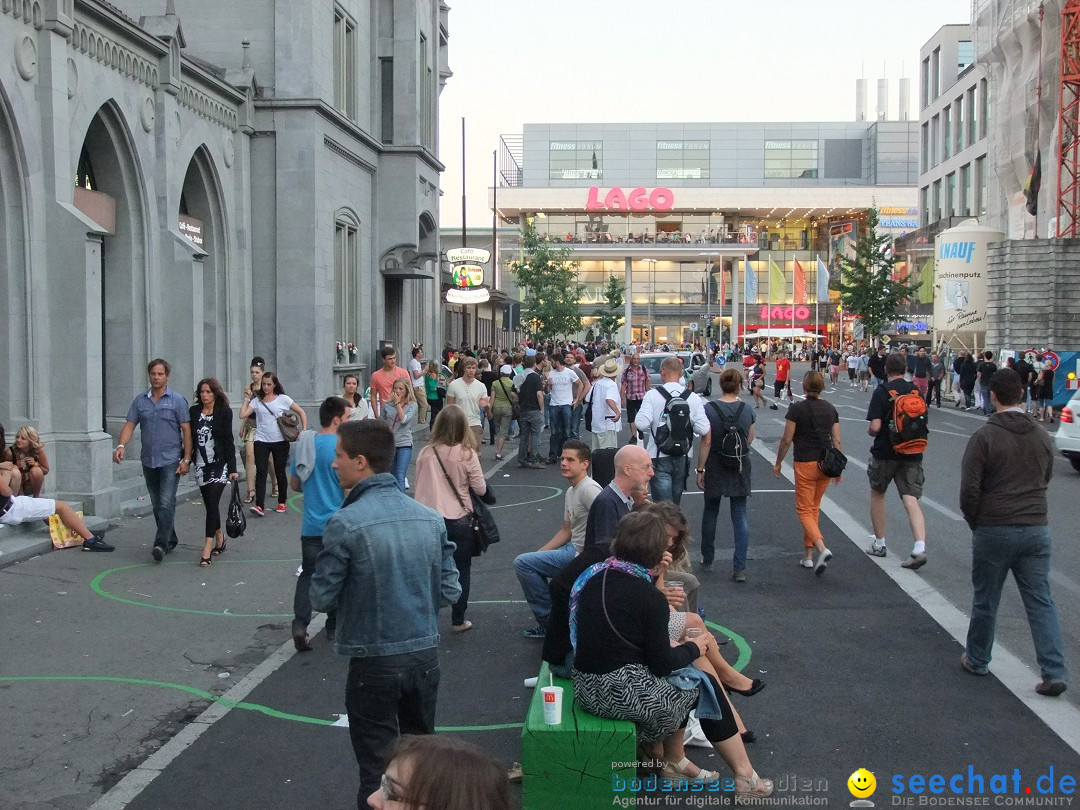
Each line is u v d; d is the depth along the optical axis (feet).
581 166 336.29
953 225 178.81
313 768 18.28
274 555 36.27
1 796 17.20
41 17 40.81
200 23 64.90
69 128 43.55
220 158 60.64
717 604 29.07
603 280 315.78
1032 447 21.47
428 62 92.94
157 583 31.96
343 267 74.95
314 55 65.46
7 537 35.86
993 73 160.25
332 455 25.12
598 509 21.90
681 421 33.22
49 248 41.29
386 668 14.39
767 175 336.08
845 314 291.38
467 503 26.48
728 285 319.27
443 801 6.36
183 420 34.83
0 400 40.11
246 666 24.22
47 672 23.59
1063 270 121.29
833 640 25.50
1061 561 34.99
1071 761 18.20
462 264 140.97
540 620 25.38
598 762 15.60
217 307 61.67
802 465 32.78
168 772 18.07
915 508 33.40
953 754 18.53
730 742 16.97
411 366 73.92
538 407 61.31
